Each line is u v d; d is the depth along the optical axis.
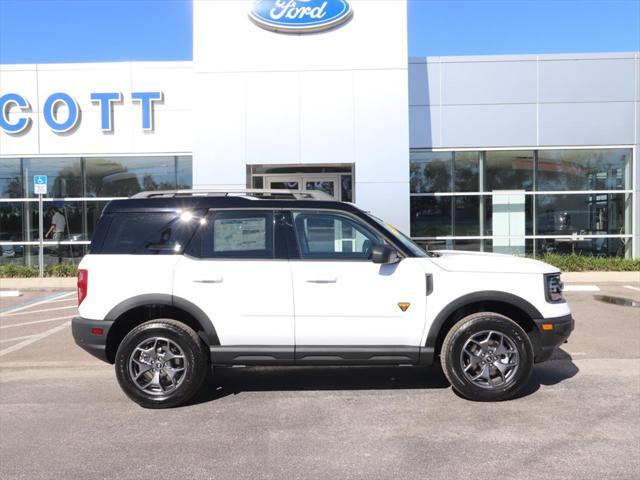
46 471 3.81
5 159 15.29
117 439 4.38
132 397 5.07
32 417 4.91
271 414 4.91
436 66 14.85
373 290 5.04
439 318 5.04
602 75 14.86
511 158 15.12
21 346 7.66
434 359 5.39
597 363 6.50
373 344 5.07
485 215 15.16
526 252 15.19
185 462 3.94
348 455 4.02
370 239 5.22
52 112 15.01
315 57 13.10
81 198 15.33
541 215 15.18
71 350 7.41
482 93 14.88
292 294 5.03
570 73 14.86
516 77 14.85
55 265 15.08
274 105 13.16
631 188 15.04
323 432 4.48
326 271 5.05
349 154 13.15
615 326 8.55
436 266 5.12
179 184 15.23
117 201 5.34
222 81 13.17
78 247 15.41
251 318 5.04
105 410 5.08
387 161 13.12
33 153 15.14
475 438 4.30
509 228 15.16
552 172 15.15
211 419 4.81
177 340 5.05
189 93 15.02
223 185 13.29
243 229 5.21
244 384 5.83
